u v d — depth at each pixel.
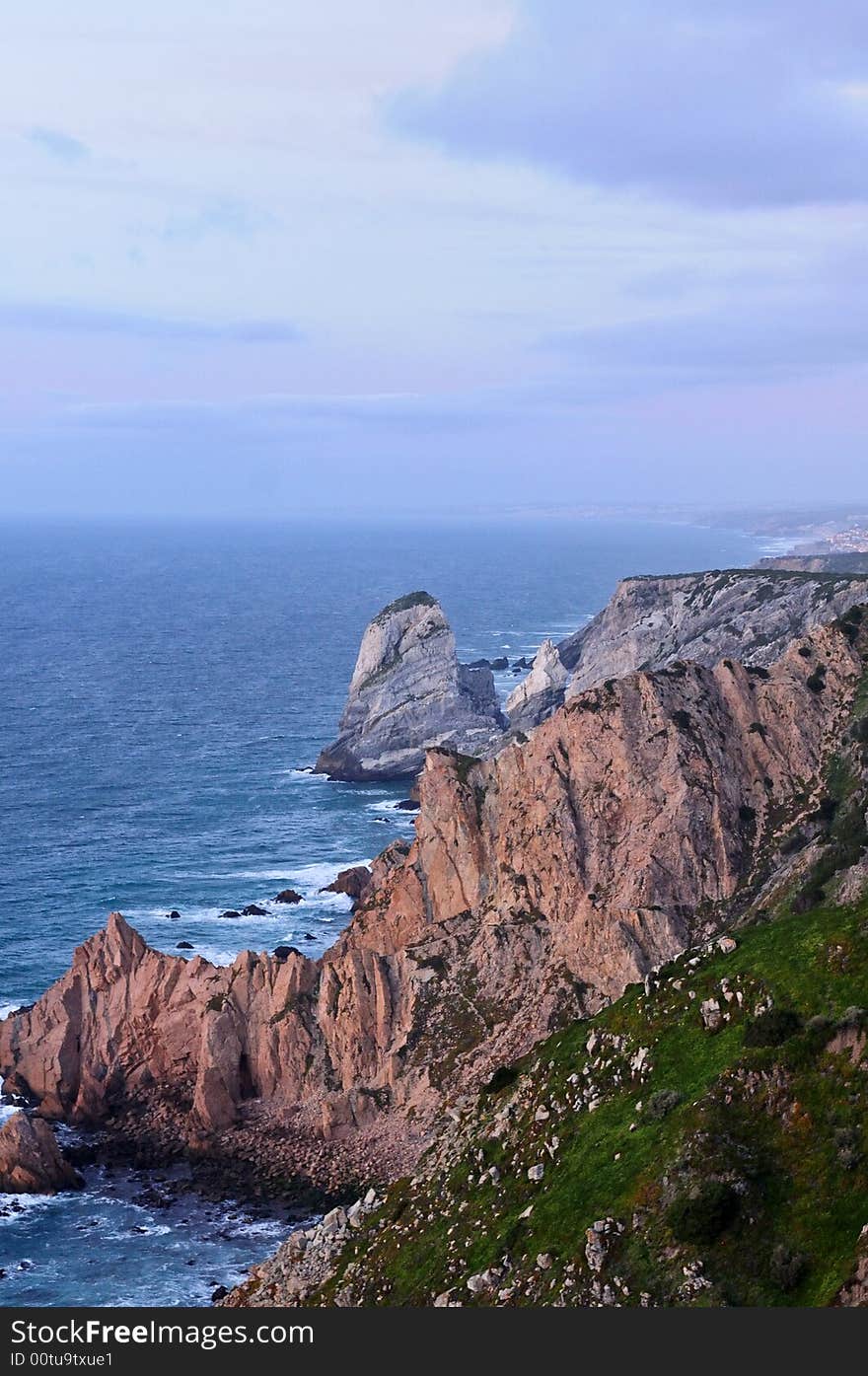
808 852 90.56
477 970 97.44
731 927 91.81
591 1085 56.09
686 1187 46.59
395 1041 94.94
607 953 93.75
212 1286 74.81
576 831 101.00
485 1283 49.53
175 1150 91.12
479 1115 62.53
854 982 51.59
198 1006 98.00
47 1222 82.75
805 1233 43.94
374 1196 61.97
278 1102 94.88
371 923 106.38
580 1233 48.22
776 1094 48.41
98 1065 97.69
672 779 102.19
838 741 106.56
